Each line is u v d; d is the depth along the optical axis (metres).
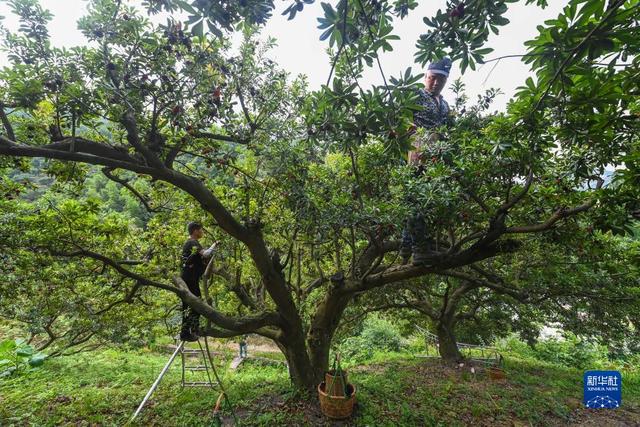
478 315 11.02
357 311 9.65
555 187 3.97
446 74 3.97
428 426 5.22
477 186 3.62
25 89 2.96
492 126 2.94
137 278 4.25
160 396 5.95
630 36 1.56
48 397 5.75
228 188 6.17
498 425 5.64
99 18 3.05
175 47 3.40
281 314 5.52
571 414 6.48
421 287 9.16
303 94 4.77
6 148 3.00
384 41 2.31
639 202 2.81
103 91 3.12
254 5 1.96
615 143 2.69
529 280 7.00
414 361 9.51
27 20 2.91
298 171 4.67
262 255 5.07
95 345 8.84
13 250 4.84
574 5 1.56
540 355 13.32
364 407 5.43
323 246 5.98
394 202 3.67
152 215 7.28
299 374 5.85
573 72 1.85
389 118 2.42
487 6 1.98
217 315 4.27
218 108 3.76
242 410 5.37
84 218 5.33
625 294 7.22
